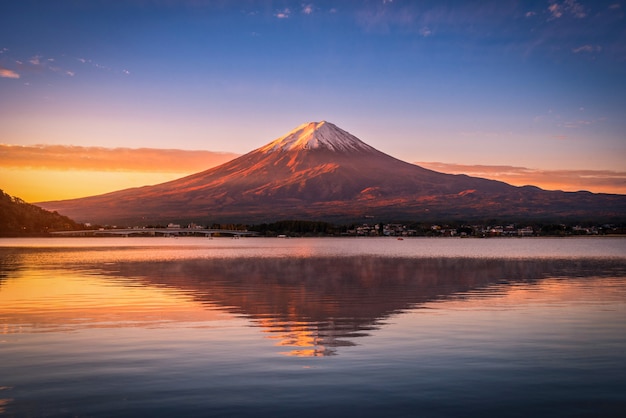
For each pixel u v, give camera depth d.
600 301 33.75
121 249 151.25
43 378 16.84
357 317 27.69
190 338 22.41
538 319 26.88
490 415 14.02
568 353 19.88
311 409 14.34
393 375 17.11
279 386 16.08
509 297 35.94
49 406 14.56
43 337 22.53
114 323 25.88
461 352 19.97
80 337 22.56
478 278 51.28
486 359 19.00
